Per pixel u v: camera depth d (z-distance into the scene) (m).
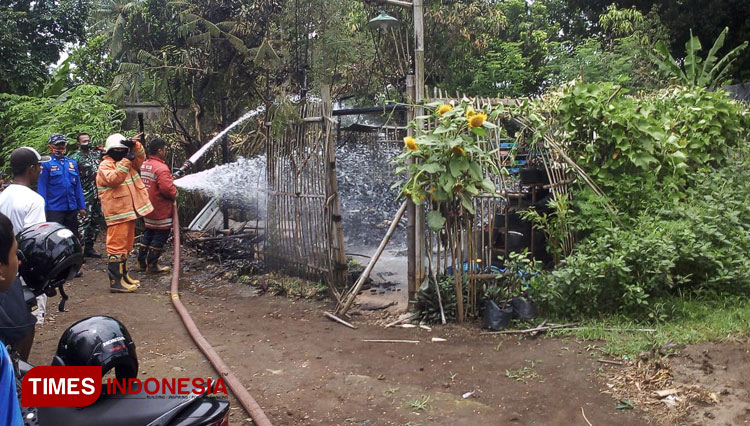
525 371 4.36
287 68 10.45
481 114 5.18
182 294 7.02
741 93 13.09
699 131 7.52
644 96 8.77
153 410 2.30
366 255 8.23
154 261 8.03
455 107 5.43
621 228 5.78
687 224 5.60
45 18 15.57
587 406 3.79
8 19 14.23
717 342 4.44
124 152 6.90
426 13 12.02
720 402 3.65
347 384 4.28
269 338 5.36
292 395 4.13
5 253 1.87
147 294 7.00
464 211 5.47
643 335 4.76
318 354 4.91
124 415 2.28
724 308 5.16
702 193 6.43
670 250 5.19
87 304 6.50
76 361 2.48
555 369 4.36
